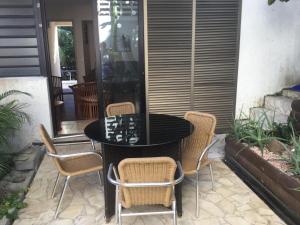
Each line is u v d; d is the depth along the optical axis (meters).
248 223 2.25
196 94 4.09
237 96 4.24
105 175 2.21
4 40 3.58
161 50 3.83
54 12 6.67
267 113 3.94
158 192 1.86
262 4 3.96
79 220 2.31
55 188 2.69
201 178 2.98
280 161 2.71
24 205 2.50
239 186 2.82
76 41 6.98
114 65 3.85
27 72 3.71
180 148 2.26
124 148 2.29
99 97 3.91
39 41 3.62
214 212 2.40
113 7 3.67
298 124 3.06
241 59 4.11
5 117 2.98
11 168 3.18
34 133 3.78
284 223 2.25
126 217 2.33
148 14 3.69
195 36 3.85
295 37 4.18
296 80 4.34
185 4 3.72
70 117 5.33
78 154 2.30
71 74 9.77
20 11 3.52
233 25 3.93
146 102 3.99
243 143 3.12
